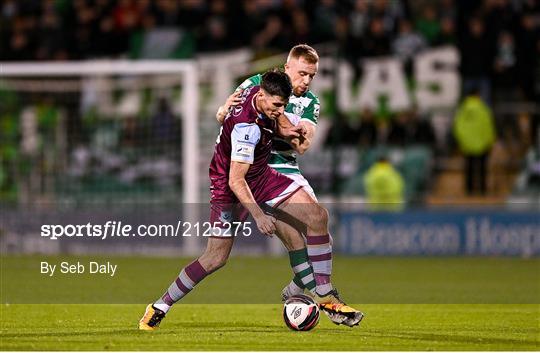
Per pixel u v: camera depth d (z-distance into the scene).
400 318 31.62
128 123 66.94
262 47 70.38
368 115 67.12
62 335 26.16
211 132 67.69
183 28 72.12
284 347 23.86
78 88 67.31
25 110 66.12
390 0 71.19
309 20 70.56
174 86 69.12
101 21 73.00
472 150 64.69
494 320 31.06
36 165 65.38
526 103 68.25
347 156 67.00
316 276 27.58
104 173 66.31
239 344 24.33
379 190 63.41
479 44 67.50
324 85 68.50
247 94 26.17
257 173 27.38
